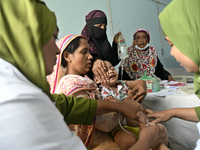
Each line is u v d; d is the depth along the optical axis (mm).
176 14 714
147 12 4129
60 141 397
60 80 1018
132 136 898
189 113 869
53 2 2785
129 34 3771
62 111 746
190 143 1159
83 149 452
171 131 1264
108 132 1073
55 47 594
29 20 478
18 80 401
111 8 3482
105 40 1735
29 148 337
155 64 2506
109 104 817
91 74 1291
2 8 466
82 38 1118
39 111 375
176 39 731
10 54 453
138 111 894
